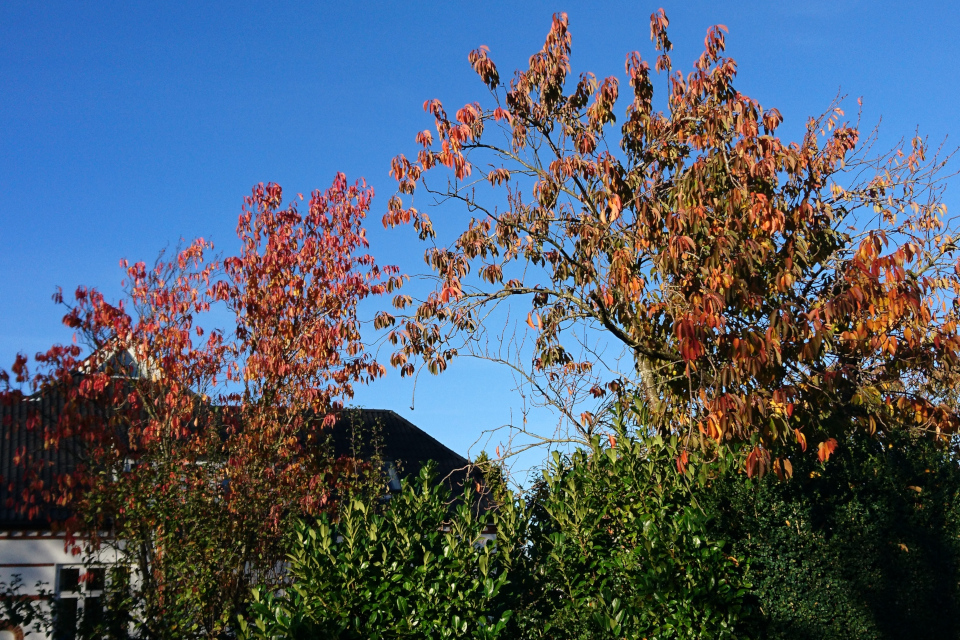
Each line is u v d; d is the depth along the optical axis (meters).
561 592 7.46
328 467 12.38
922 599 7.22
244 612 10.54
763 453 6.68
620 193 9.99
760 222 9.10
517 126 11.03
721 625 6.85
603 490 7.75
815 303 8.88
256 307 11.91
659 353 10.07
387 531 7.13
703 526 7.06
